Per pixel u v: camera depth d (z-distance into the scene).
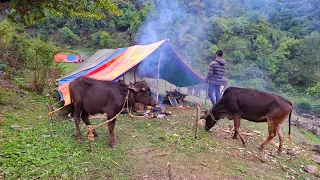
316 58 32.78
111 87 5.19
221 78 7.83
